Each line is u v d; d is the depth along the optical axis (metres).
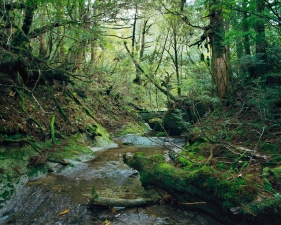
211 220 2.81
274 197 2.37
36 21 6.88
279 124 4.10
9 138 4.35
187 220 2.87
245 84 6.52
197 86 8.59
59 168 4.59
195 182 2.87
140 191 3.72
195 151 4.56
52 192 3.59
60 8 6.23
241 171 3.08
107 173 4.57
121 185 3.98
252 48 8.30
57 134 5.66
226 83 6.67
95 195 3.21
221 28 6.88
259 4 4.76
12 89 5.50
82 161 5.20
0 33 5.64
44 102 6.42
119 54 12.13
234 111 5.88
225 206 2.55
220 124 5.45
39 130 5.23
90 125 7.25
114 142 7.78
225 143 4.02
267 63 5.79
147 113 11.96
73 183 4.00
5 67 5.60
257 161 3.39
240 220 2.45
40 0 5.38
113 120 9.84
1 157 4.04
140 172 3.49
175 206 3.19
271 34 6.39
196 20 9.86
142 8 7.59
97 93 10.46
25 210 3.32
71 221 2.96
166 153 6.18
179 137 8.70
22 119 5.04
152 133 10.11
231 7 5.26
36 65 6.20
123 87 12.45
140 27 16.98
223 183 2.65
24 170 4.14
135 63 11.77
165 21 12.96
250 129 4.35
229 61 7.07
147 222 2.85
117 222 2.88
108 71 11.90
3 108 4.88
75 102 7.95
